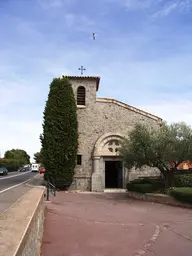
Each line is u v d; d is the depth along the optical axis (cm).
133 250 998
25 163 12450
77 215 1565
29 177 4531
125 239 1129
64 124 2902
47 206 1742
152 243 1081
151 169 3053
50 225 1295
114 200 2289
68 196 2450
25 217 501
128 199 2373
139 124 2455
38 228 794
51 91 2973
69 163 2883
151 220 1501
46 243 1028
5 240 334
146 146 2316
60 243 1039
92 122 3075
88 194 2683
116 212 1725
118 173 3219
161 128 2428
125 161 2498
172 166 2562
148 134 2367
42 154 2914
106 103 3119
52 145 2878
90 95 3114
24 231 385
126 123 3097
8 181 3216
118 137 3050
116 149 3041
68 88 2980
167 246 1049
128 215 1633
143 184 2436
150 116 3109
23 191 1817
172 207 1953
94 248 1005
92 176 2947
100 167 2986
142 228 1316
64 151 2872
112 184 3412
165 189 2322
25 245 382
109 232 1229
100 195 2623
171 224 1405
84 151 3028
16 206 671
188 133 2275
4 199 1315
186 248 1030
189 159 2300
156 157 2338
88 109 3089
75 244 1040
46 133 2908
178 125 2322
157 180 2669
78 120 3070
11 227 408
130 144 2456
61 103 2936
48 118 2927
